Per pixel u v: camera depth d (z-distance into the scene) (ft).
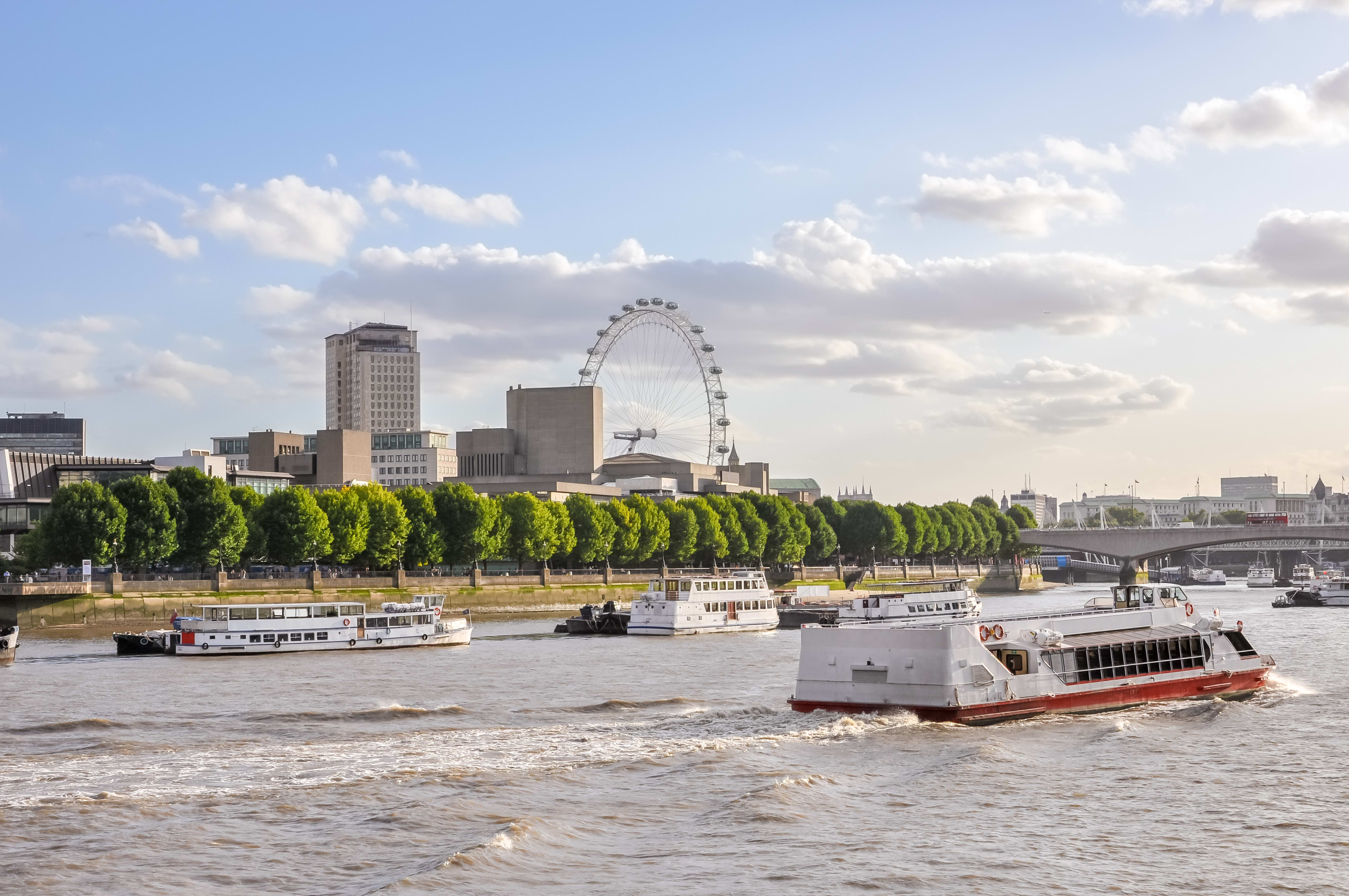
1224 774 207.62
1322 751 228.22
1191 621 300.61
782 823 175.22
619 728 247.29
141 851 160.35
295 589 626.64
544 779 199.52
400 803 183.52
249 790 190.90
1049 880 151.12
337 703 290.56
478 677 352.28
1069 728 248.73
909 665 252.21
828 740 234.17
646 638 540.52
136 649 443.73
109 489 589.73
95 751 222.69
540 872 153.58
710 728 246.88
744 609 580.71
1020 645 262.67
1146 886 148.97
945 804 187.21
